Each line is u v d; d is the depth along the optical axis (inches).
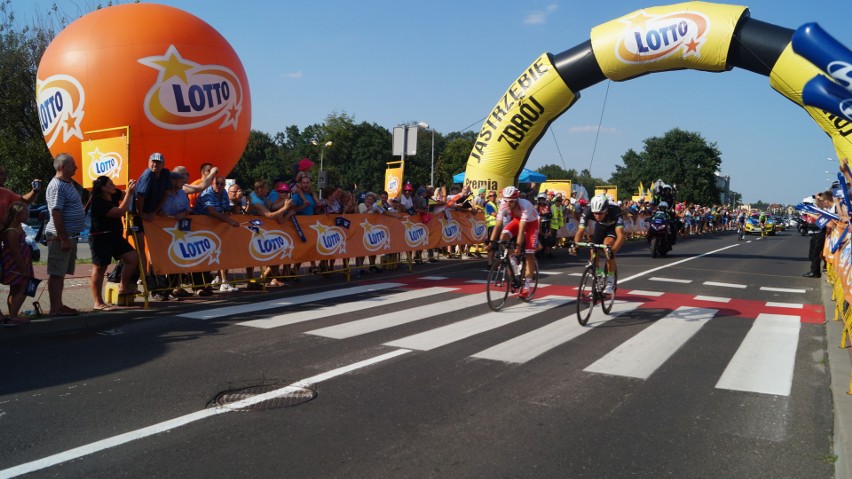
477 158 659.4
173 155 347.9
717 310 318.3
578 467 122.4
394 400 160.4
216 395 161.5
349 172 3366.1
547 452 129.4
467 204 587.5
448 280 410.6
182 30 346.0
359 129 3484.3
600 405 160.7
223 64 360.2
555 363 202.1
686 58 545.6
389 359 201.3
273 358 199.9
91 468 117.3
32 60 965.2
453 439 135.0
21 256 230.2
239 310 284.7
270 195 367.6
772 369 199.6
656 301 346.9
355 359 200.2
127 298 281.6
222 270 340.5
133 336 230.4
